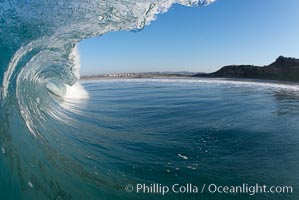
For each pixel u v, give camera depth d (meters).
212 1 4.90
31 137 4.57
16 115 4.73
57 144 4.89
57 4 4.76
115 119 7.48
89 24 5.11
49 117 6.34
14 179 3.48
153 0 4.82
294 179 4.14
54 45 6.04
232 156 4.90
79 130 6.13
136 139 5.70
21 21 4.75
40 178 3.67
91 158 4.60
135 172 4.21
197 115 8.16
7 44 4.82
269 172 4.33
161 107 9.61
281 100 11.51
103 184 3.85
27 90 6.01
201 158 4.78
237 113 8.56
